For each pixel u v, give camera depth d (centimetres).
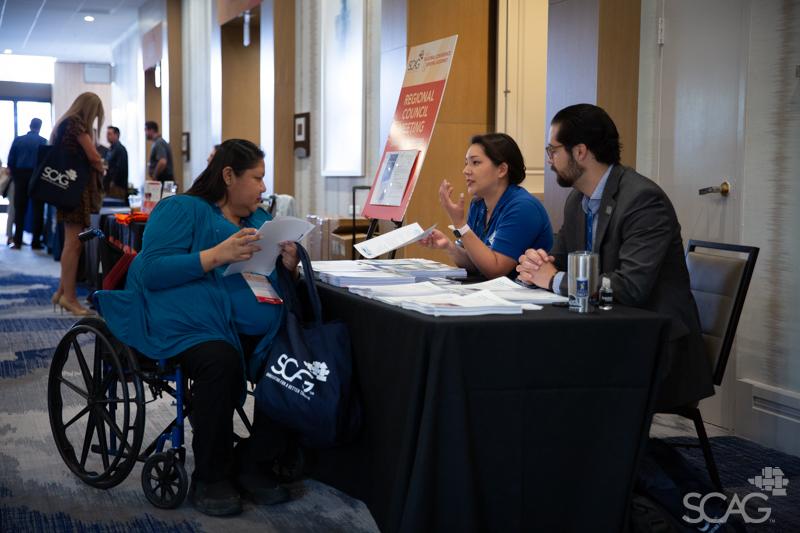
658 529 228
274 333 279
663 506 240
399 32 573
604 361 226
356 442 272
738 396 375
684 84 406
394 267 326
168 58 1284
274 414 259
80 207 636
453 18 569
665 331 230
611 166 274
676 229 264
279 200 708
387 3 592
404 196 385
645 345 228
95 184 638
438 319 216
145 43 1423
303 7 849
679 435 374
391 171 404
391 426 235
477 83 572
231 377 270
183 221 284
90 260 745
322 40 793
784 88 352
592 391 226
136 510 279
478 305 228
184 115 1290
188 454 337
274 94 868
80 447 345
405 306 236
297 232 274
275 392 258
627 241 260
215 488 275
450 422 213
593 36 428
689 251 295
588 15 430
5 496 291
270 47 874
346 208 761
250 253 271
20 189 1199
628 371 228
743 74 371
